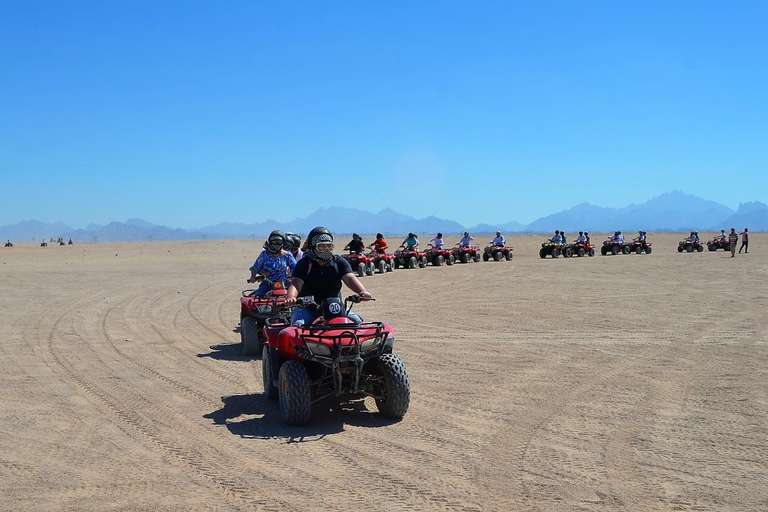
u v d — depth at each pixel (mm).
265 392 7695
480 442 5938
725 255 39781
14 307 16375
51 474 5168
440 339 11414
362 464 5383
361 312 14945
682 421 6555
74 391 7973
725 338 11188
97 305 16859
